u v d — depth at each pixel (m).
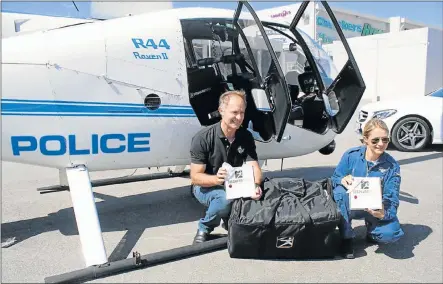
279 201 2.62
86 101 2.88
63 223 3.37
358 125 6.82
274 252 2.62
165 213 3.64
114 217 3.54
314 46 4.11
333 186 2.84
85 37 2.92
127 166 3.21
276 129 3.21
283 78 2.97
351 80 3.49
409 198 3.98
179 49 3.18
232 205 2.69
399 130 6.38
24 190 4.37
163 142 3.20
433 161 5.66
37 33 2.95
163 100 3.11
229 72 3.89
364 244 2.91
